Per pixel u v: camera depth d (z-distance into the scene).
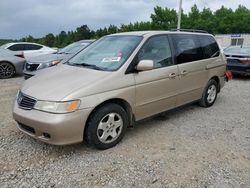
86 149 3.72
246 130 4.52
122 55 4.01
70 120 3.22
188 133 4.34
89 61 4.27
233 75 10.41
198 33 5.44
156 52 4.33
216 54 5.77
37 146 3.78
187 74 4.84
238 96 6.99
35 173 3.11
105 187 2.87
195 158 3.50
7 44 12.07
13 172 3.12
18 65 10.03
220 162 3.41
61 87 3.42
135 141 4.00
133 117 4.05
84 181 2.97
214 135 4.28
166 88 4.42
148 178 3.03
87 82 3.49
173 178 3.04
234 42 35.28
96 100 3.42
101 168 3.24
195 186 2.90
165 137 4.16
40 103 3.28
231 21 47.22
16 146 3.77
